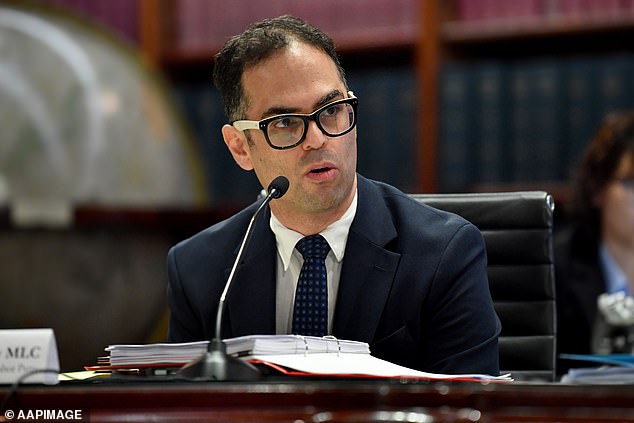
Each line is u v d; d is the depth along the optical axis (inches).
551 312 178.1
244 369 118.3
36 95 261.9
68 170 258.5
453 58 313.9
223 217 286.5
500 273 179.5
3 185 254.5
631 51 313.3
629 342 239.1
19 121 259.0
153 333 264.1
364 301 158.7
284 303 164.1
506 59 325.1
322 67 156.9
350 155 157.6
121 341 257.0
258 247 165.5
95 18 332.8
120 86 273.3
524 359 177.8
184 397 106.1
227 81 163.8
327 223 161.5
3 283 246.1
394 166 307.3
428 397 102.4
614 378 154.7
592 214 254.2
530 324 178.4
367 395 103.1
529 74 296.7
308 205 156.7
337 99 156.8
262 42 158.7
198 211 279.6
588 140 292.0
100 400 108.4
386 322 158.4
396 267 159.3
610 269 251.4
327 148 154.9
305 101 154.6
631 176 249.0
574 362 230.2
